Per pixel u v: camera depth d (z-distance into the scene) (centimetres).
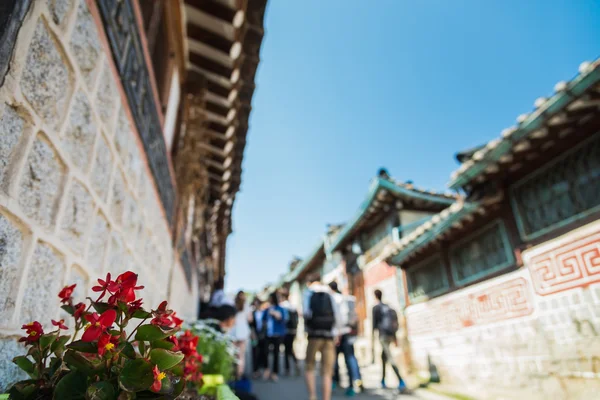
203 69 484
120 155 223
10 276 115
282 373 855
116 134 213
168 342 107
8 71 108
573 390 387
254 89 488
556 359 411
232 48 434
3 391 112
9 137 112
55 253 145
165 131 379
